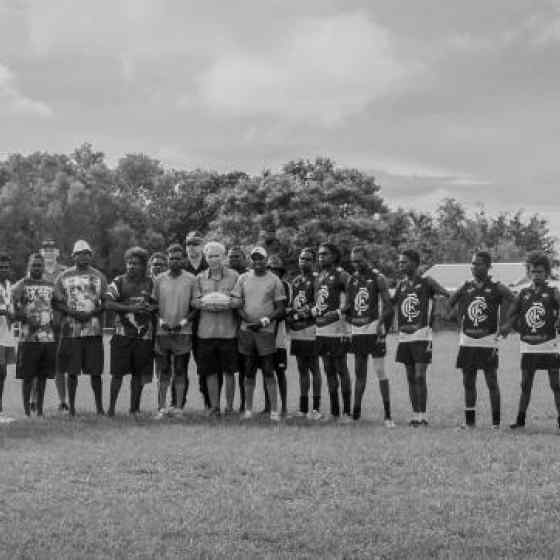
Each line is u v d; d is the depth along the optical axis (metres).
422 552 6.23
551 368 12.55
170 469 8.97
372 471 8.94
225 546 6.36
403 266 13.20
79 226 71.38
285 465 9.14
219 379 14.12
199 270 14.52
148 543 6.40
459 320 12.94
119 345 13.59
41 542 6.40
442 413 14.70
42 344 13.56
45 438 10.95
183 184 85.50
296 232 59.38
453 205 116.50
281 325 14.27
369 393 18.39
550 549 6.29
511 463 9.38
